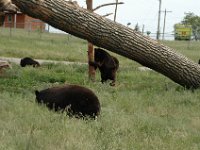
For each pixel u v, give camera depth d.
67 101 11.55
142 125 11.35
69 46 47.34
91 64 20.23
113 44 17.05
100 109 11.95
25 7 14.61
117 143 9.36
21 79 18.30
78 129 9.94
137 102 15.05
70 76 21.64
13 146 8.24
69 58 38.31
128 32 17.19
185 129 11.77
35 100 12.57
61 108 11.61
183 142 10.19
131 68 31.14
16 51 38.75
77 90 11.60
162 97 16.66
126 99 15.27
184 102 16.17
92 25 16.22
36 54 38.84
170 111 14.33
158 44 18.02
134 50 17.47
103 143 9.12
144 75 26.02
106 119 11.39
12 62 29.02
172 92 18.08
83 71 26.34
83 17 15.93
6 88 15.62
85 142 8.99
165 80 22.67
